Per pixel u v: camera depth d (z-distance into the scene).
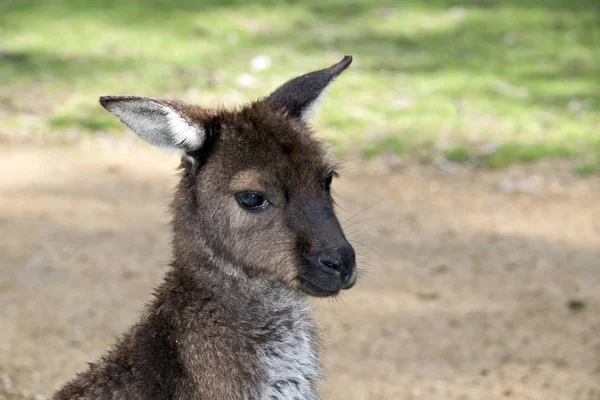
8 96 42.91
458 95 45.03
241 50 49.34
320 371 18.05
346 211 34.50
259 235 16.83
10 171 36.53
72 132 40.38
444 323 27.14
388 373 24.52
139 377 16.45
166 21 52.31
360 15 54.97
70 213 33.56
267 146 16.92
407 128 41.50
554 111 43.66
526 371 24.64
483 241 32.44
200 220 17.14
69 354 25.03
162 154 39.19
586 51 50.50
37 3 53.75
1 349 25.08
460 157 39.28
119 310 27.45
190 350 16.66
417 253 31.47
